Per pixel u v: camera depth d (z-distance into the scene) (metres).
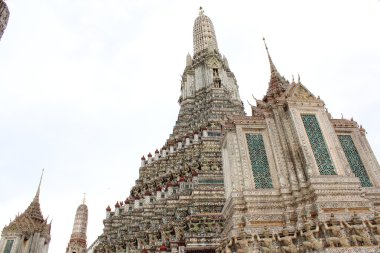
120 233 44.22
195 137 50.09
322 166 22.20
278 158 23.56
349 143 26.47
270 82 29.45
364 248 18.12
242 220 21.03
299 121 24.36
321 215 19.34
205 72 67.94
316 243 18.33
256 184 22.72
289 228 20.27
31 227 59.75
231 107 58.91
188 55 76.25
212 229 32.47
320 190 20.69
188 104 63.88
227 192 25.00
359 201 20.52
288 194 21.83
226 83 66.56
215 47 76.69
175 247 32.94
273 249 19.44
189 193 38.94
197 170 41.69
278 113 25.64
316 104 25.61
